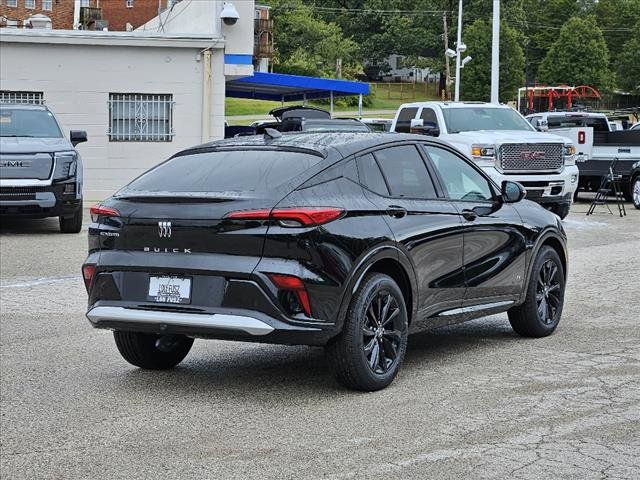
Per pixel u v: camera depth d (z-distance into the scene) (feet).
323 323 23.47
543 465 19.20
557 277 32.58
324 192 24.36
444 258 27.40
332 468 19.11
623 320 35.04
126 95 87.61
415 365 28.09
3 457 20.07
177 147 88.69
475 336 32.53
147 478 18.71
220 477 18.69
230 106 266.98
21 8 289.33
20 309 37.27
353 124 78.64
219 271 23.32
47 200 59.00
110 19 286.66
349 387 24.93
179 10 111.34
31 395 25.05
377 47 379.14
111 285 24.68
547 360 28.58
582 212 82.28
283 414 23.00
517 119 72.38
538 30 410.52
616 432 21.38
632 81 373.40
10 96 85.51
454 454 19.90
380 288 24.77
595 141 92.02
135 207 24.57
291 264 23.18
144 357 27.22
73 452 20.36
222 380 26.53
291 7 344.69
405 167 27.25
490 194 30.32
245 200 23.61
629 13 419.33
